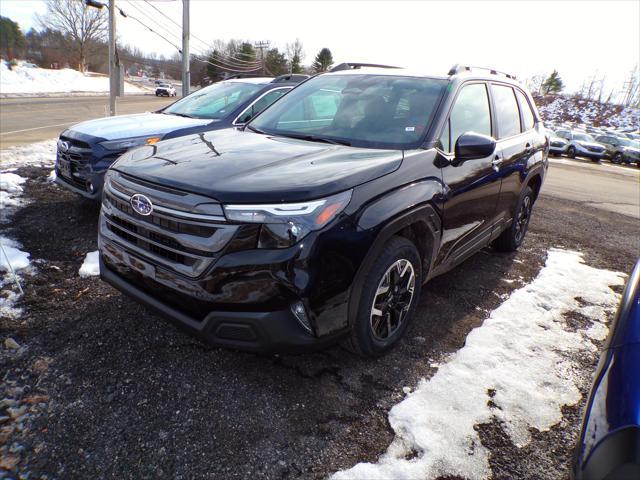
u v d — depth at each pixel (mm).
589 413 1529
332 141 3096
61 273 3654
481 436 2252
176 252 2256
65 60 74000
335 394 2480
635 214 8445
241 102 5676
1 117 19219
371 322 2576
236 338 2215
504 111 4184
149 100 49094
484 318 3453
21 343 2717
